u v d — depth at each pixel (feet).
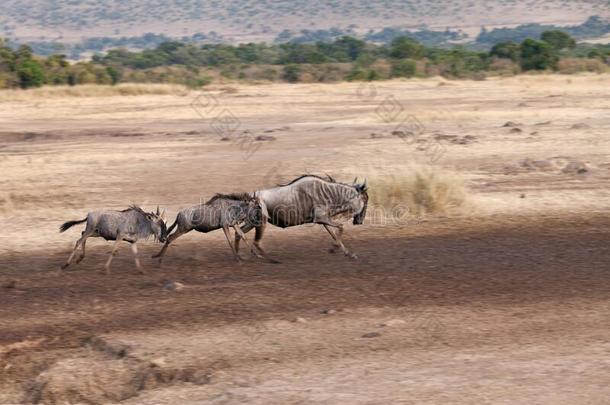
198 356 127.85
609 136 377.09
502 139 373.20
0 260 192.54
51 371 125.39
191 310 151.74
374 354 126.41
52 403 118.52
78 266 185.47
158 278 174.60
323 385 114.32
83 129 447.83
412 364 121.49
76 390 120.47
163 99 614.34
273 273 177.17
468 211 234.58
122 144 385.50
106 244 206.39
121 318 148.25
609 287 162.20
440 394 109.29
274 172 299.58
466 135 387.75
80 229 221.66
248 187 273.95
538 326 138.51
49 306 156.76
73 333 141.28
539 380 113.60
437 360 122.93
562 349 126.62
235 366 123.54
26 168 319.06
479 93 640.99
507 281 167.53
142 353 129.70
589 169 295.28
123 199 259.39
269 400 109.70
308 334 136.46
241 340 134.51
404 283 167.22
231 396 112.06
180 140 396.37
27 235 216.13
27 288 169.27
